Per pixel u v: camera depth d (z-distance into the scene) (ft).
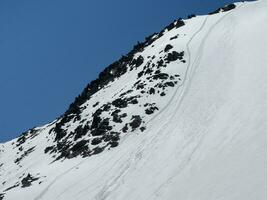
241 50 376.48
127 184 240.94
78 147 344.69
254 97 264.72
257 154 193.77
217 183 186.70
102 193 243.19
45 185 297.94
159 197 204.54
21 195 293.02
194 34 515.09
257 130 220.02
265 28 403.95
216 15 592.60
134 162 267.39
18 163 439.22
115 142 322.55
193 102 324.80
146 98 370.94
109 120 354.95
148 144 285.64
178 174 220.43
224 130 244.01
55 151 392.88
